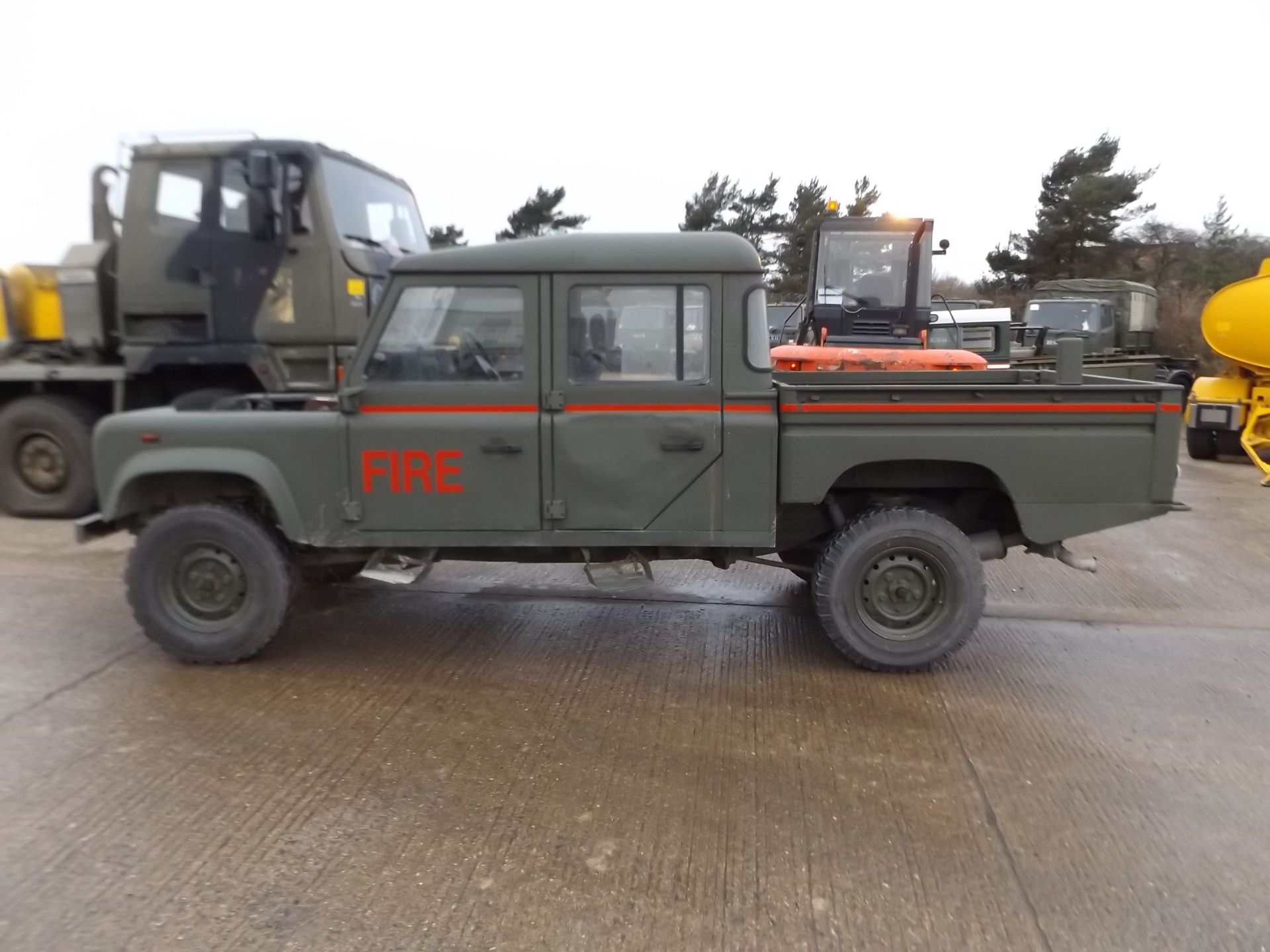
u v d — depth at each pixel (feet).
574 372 14.28
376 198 25.27
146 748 12.28
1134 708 14.06
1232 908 9.21
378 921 8.84
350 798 11.10
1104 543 24.50
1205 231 106.42
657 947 8.55
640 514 14.48
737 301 14.12
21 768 11.70
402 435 14.33
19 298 25.66
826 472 14.39
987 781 11.73
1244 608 19.08
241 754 12.15
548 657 15.90
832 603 14.83
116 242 24.59
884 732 13.14
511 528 14.56
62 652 15.65
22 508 25.88
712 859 9.95
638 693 14.40
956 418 14.26
